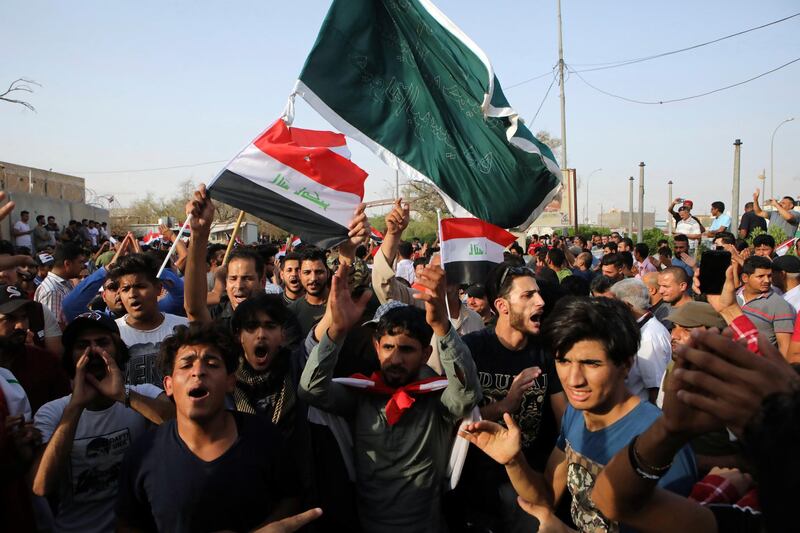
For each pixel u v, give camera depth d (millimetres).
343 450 3436
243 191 4320
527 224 5207
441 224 4961
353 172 4660
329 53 4637
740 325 2166
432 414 3393
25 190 27375
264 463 2750
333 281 3193
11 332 4055
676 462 2281
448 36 4926
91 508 3209
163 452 2701
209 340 2740
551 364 3830
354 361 3832
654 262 12031
